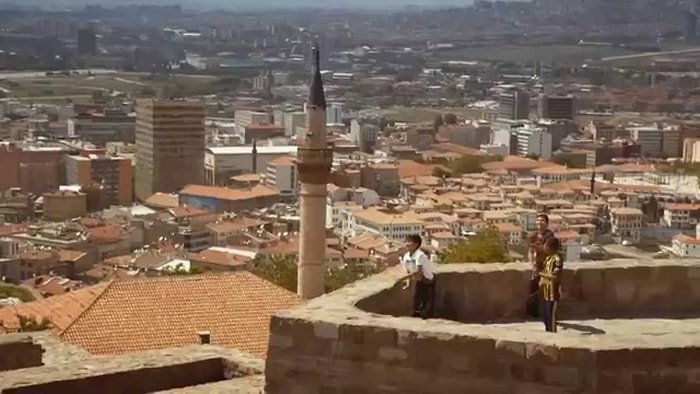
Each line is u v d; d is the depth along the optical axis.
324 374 15.88
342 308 16.61
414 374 15.33
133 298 43.06
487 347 14.88
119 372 23.94
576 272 19.78
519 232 189.00
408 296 18.58
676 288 19.98
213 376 25.38
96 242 187.38
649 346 14.40
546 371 14.51
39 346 27.66
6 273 162.12
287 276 84.56
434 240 177.75
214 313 42.78
